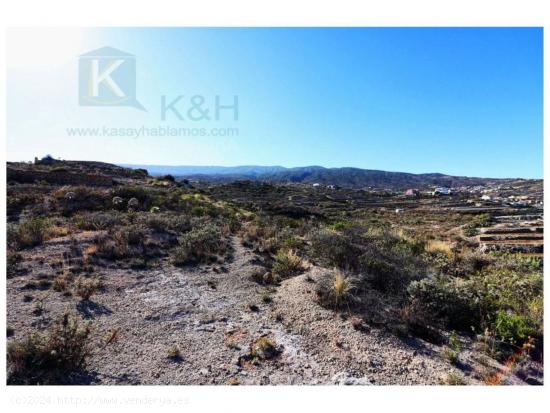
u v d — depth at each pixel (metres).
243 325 4.23
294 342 3.82
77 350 3.26
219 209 16.38
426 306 4.53
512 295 5.61
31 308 4.46
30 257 6.52
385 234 9.11
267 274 5.98
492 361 3.59
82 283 5.30
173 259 7.01
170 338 3.89
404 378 3.21
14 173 19.41
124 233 8.16
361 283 5.26
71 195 14.31
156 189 22.28
